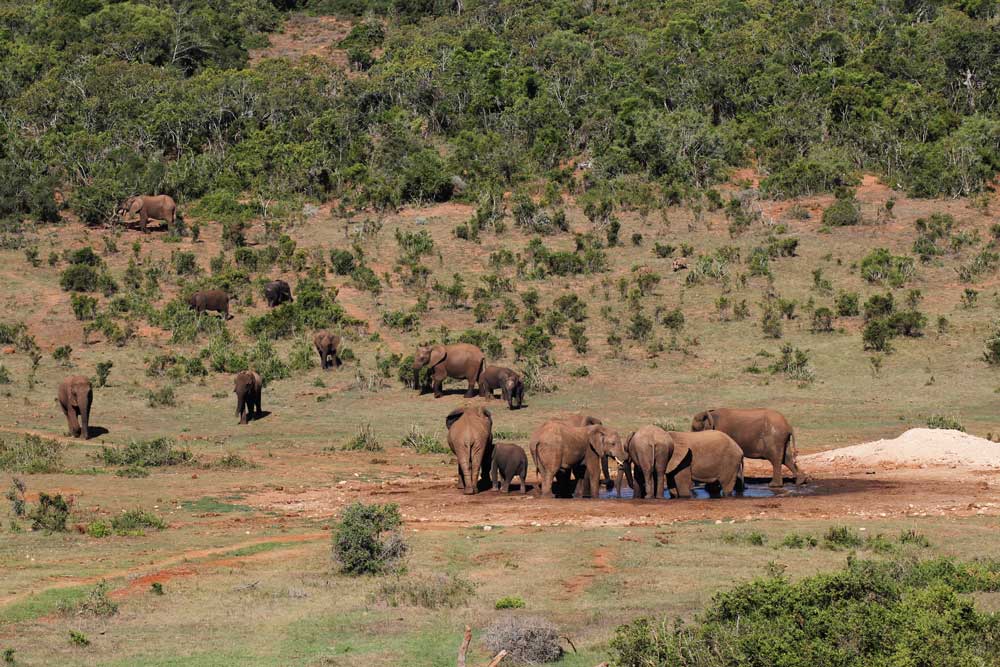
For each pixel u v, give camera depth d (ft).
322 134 293.23
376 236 243.19
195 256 230.48
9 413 144.97
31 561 66.33
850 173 267.59
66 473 102.83
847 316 193.57
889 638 40.75
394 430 136.26
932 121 282.36
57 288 210.59
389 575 62.34
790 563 62.44
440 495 91.66
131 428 137.90
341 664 45.01
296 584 60.49
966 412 139.03
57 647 47.80
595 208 249.75
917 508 80.28
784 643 40.19
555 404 152.15
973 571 56.39
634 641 43.01
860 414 139.85
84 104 306.76
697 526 75.25
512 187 273.33
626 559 64.64
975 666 38.65
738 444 93.04
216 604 55.88
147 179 261.85
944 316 190.29
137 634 50.26
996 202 250.16
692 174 267.59
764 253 222.48
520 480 98.78
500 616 52.75
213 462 109.70
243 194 271.49
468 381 163.43
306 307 200.13
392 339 190.29
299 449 123.54
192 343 188.03
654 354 178.81
